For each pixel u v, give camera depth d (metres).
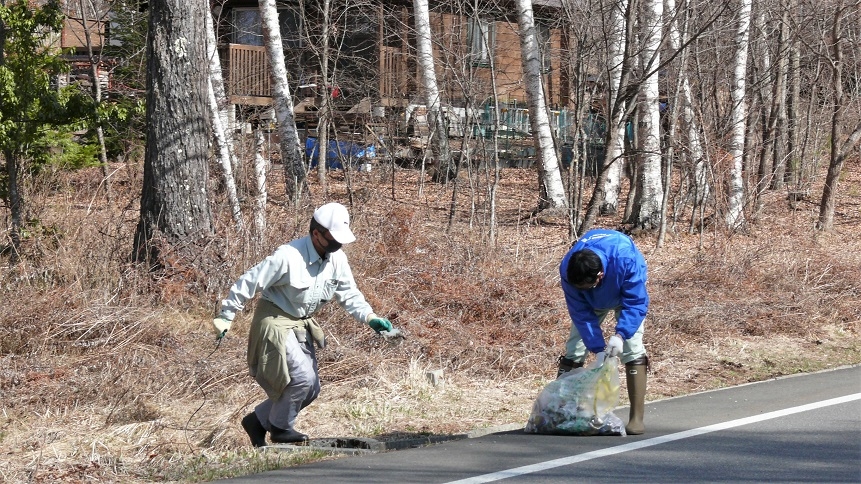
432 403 11.00
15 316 12.31
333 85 28.66
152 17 15.37
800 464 8.05
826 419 9.75
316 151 32.25
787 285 17.17
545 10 29.19
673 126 24.36
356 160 29.12
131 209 18.38
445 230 19.14
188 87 15.30
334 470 8.18
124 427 9.67
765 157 31.00
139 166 21.52
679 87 24.06
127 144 27.22
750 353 13.84
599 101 26.08
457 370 12.53
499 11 30.23
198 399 10.89
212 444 9.29
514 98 35.50
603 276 9.02
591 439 9.16
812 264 18.34
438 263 15.78
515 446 8.91
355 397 11.03
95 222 16.48
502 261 16.94
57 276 14.45
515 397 11.45
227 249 14.77
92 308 12.79
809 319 15.71
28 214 16.81
